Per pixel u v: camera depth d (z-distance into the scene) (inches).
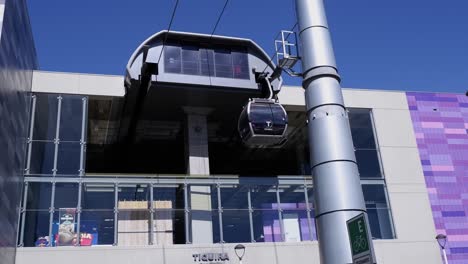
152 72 1048.8
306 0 534.6
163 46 1050.7
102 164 1347.2
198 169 1088.2
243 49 1115.9
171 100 1089.4
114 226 951.0
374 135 1179.3
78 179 969.5
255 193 1053.8
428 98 1252.5
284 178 1083.3
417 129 1208.8
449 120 1238.9
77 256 898.1
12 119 834.2
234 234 1002.7
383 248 1051.3
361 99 1202.6
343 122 487.5
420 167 1163.3
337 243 437.4
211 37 1079.6
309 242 1017.5
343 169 463.2
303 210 1063.6
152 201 992.9
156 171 1373.0
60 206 938.1
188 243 974.4
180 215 1000.9
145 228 969.5
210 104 1123.9
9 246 818.8
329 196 455.5
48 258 882.1
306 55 517.7
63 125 1008.9
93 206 956.6
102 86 1060.5
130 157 1344.7
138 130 1217.4
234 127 1237.7
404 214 1101.7
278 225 1034.7
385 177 1131.9
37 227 909.8
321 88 498.0
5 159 778.8
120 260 916.0
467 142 1226.6
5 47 772.0
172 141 1278.3
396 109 1216.8
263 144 954.1
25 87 953.5
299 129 1263.5
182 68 1052.5
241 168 1398.9
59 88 1034.1
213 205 1021.8
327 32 524.7
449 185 1160.2
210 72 1069.8
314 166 479.5
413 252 1064.8
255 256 980.6
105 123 1180.5
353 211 446.3
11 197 829.8
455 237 1106.7
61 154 983.0
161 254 939.3
